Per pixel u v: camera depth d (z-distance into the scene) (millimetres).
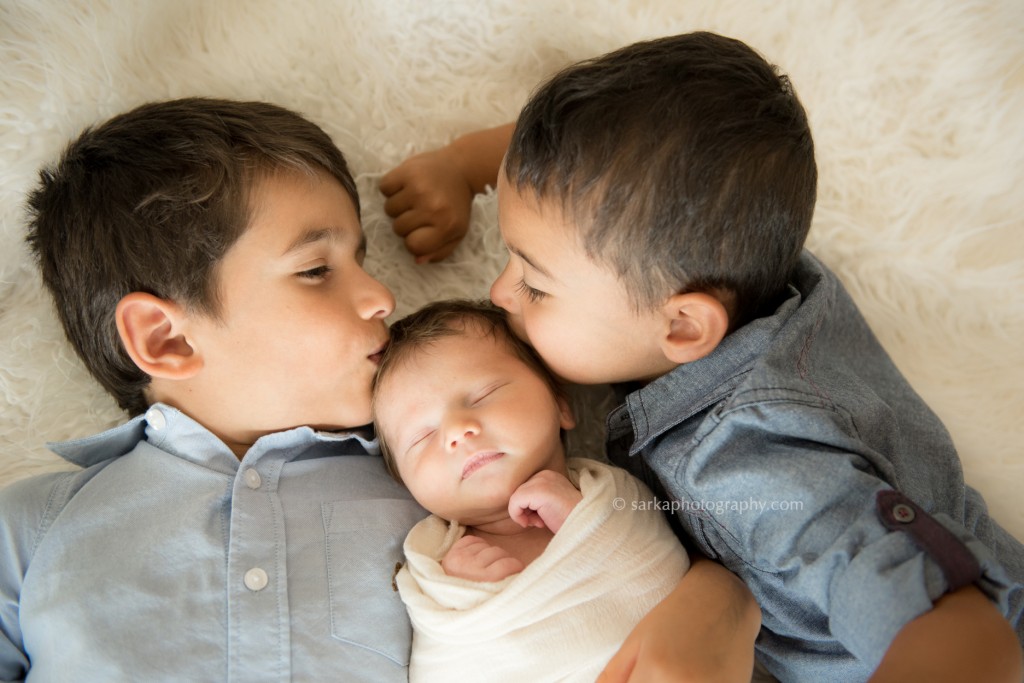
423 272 1376
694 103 939
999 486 1260
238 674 979
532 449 1079
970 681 792
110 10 1300
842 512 907
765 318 1046
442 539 1075
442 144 1423
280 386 1119
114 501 1072
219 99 1213
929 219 1379
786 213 1000
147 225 1088
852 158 1404
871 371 1207
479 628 957
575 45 1433
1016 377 1315
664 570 1021
